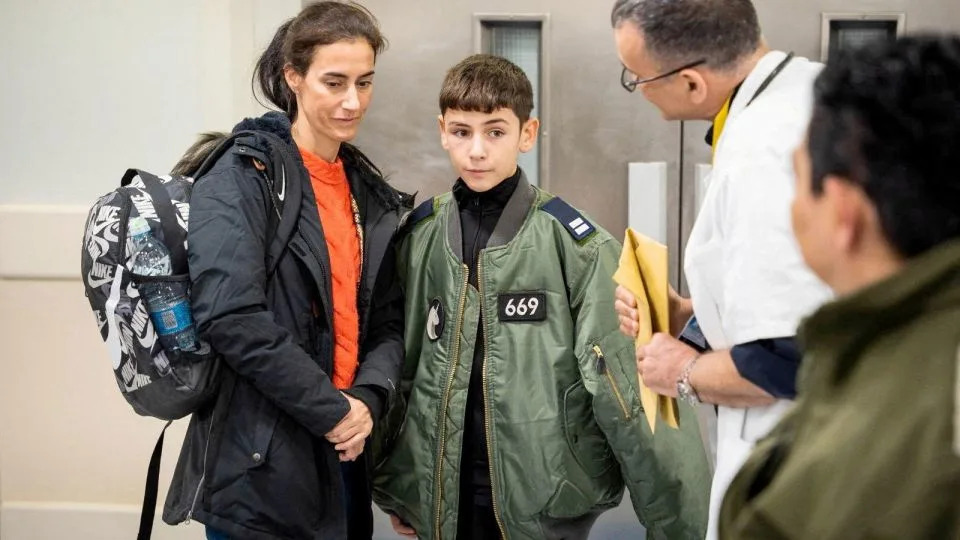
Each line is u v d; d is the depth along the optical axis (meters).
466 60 2.00
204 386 1.84
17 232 2.82
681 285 2.84
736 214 1.42
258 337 1.78
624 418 1.94
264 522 1.86
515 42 2.83
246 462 1.85
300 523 1.88
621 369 1.96
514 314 1.97
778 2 2.76
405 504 2.07
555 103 2.82
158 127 2.81
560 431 1.96
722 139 1.50
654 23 1.49
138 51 2.79
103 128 2.82
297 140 1.98
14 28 2.80
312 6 1.93
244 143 1.88
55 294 2.86
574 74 2.80
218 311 1.77
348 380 1.98
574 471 1.99
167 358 1.81
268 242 1.87
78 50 2.79
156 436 2.89
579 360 1.94
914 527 0.79
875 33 2.76
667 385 1.56
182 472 1.93
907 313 0.84
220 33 2.76
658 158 2.81
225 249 1.79
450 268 2.01
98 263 1.80
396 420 2.11
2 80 2.82
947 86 0.85
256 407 1.86
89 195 2.84
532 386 1.96
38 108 2.82
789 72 1.48
